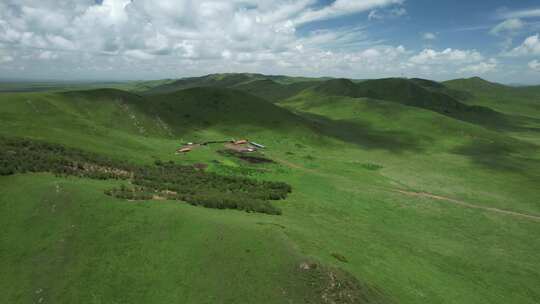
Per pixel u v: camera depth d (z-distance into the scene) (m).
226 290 34.50
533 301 43.97
